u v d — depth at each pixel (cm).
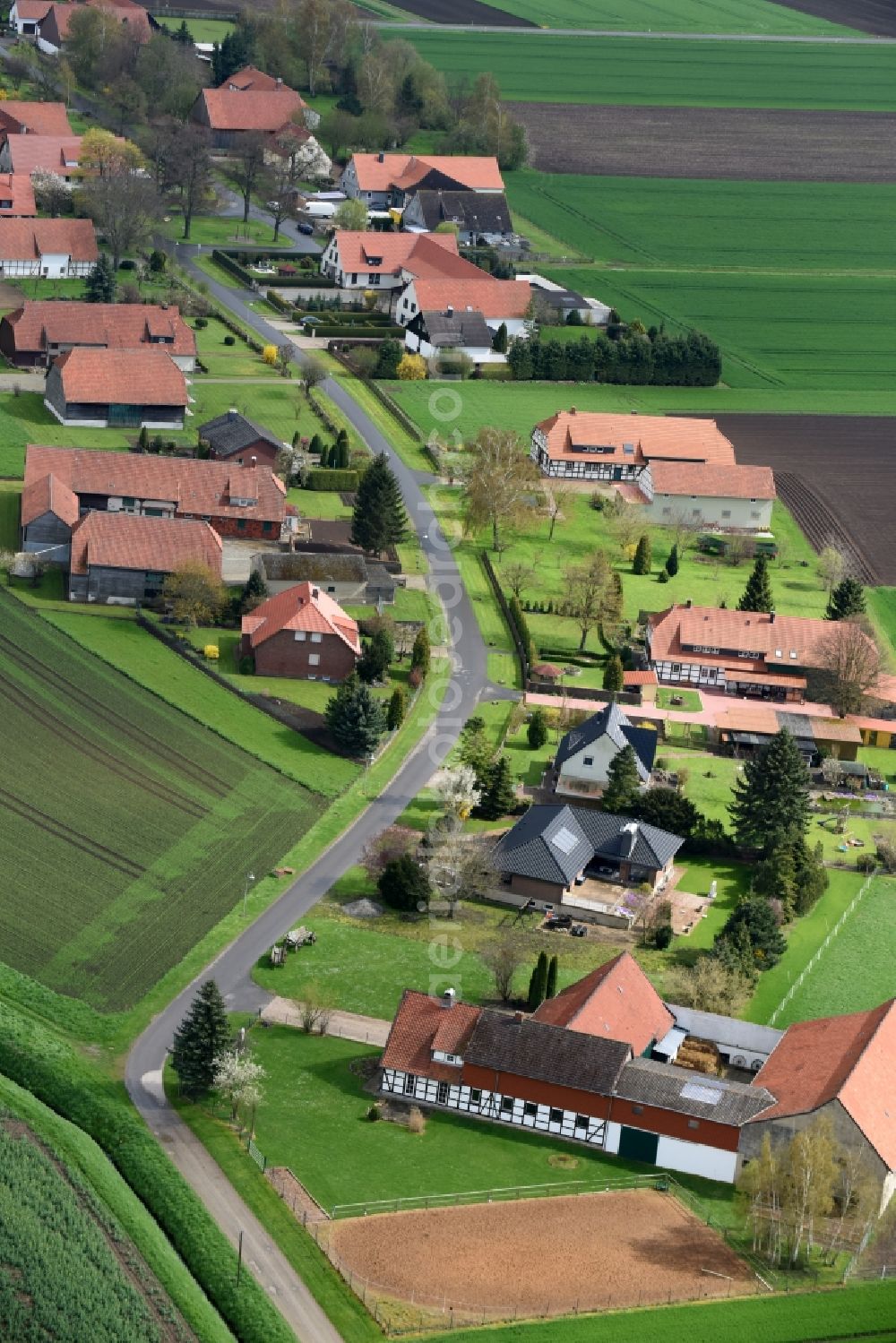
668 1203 18000
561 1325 16225
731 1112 18375
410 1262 16862
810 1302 16700
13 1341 15512
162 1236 16900
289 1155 18100
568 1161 18538
